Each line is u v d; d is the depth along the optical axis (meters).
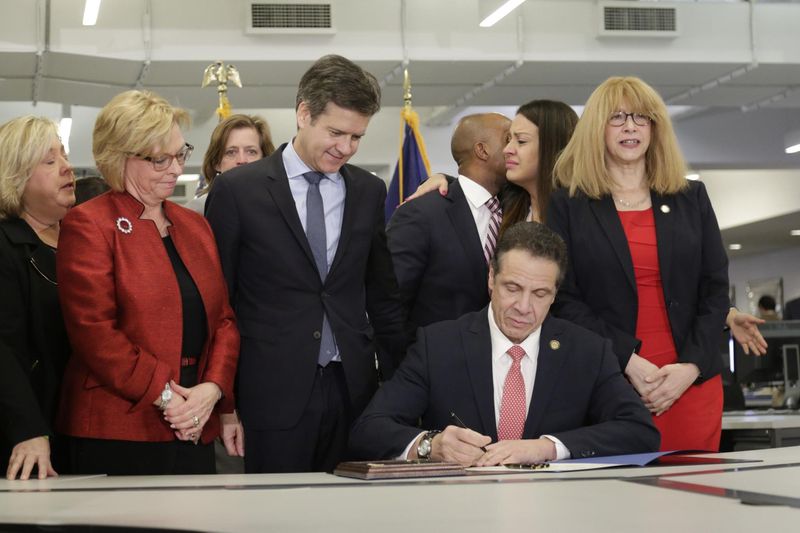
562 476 1.89
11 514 1.50
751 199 14.29
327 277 2.71
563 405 2.50
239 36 7.77
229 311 2.63
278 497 1.63
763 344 3.28
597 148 2.92
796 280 17.08
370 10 8.02
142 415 2.41
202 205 3.72
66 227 2.46
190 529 1.31
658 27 8.44
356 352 2.73
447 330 2.60
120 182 2.50
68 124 10.02
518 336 2.52
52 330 2.60
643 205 2.95
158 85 8.41
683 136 12.27
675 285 2.88
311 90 2.64
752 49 8.69
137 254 2.47
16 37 7.28
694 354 2.81
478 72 8.57
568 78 8.87
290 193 2.72
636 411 2.45
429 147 11.70
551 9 8.32
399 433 2.35
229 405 2.56
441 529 1.26
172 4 7.65
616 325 2.86
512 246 2.49
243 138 3.84
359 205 2.80
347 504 1.52
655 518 1.31
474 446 2.21
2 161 2.64
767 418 4.16
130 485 1.92
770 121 12.39
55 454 2.53
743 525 1.24
